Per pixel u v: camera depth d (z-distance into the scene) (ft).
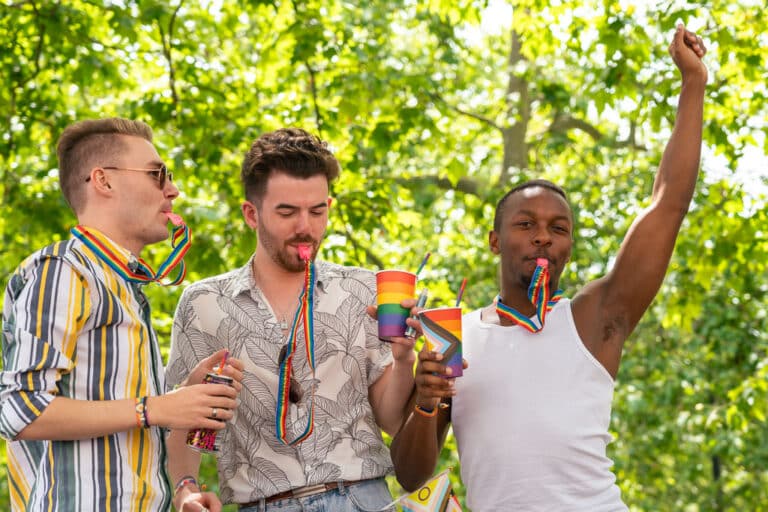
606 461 9.69
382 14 27.84
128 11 24.77
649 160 36.47
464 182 36.06
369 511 9.77
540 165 39.45
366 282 10.39
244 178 10.20
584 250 34.58
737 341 35.63
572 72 38.32
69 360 7.91
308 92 28.63
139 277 8.66
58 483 7.90
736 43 24.35
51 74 27.22
